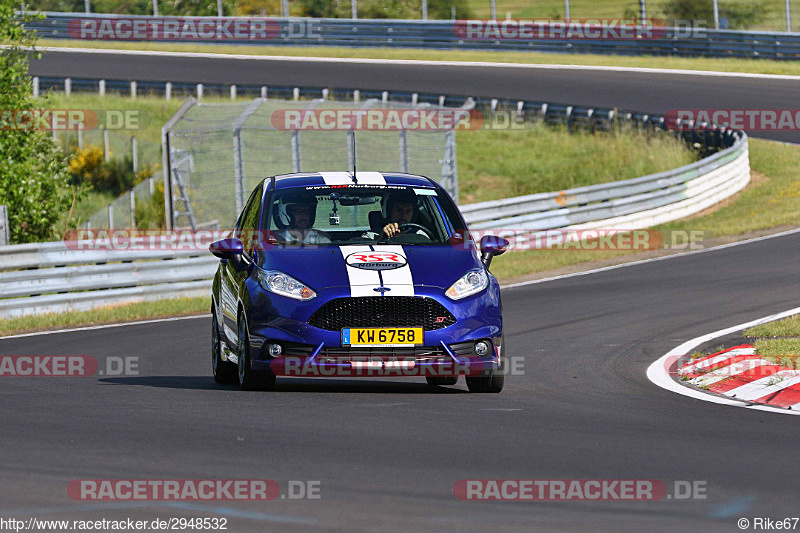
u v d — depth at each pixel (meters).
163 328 48.69
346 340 29.12
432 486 19.50
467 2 189.62
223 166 100.88
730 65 147.00
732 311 48.31
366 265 30.17
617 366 36.31
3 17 77.19
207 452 22.22
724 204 94.69
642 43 155.62
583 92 134.00
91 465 21.03
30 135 78.94
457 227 32.91
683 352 38.59
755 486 19.72
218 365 33.72
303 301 29.41
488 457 21.91
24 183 78.19
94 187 107.81
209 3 183.75
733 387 31.53
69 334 46.84
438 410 27.50
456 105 127.25
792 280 57.50
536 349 40.34
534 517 17.59
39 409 27.52
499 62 155.00
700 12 173.25
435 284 29.81
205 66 154.25
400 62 156.38
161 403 28.45
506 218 79.31
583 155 117.00
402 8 183.88
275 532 16.73
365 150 104.06
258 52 166.25
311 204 32.91
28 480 19.84
